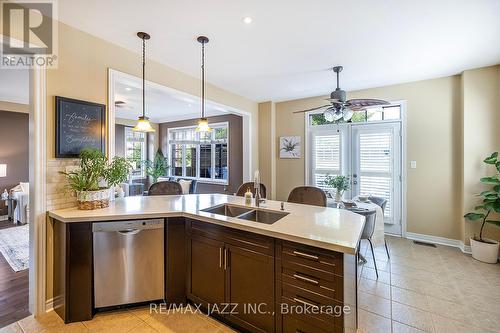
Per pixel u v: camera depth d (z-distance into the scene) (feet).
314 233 5.03
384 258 10.69
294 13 6.97
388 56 9.90
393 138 13.79
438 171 12.60
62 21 7.14
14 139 17.54
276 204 8.29
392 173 13.82
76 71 7.47
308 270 4.82
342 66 11.00
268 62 10.50
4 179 17.13
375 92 14.17
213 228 6.40
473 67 11.03
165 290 7.07
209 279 6.52
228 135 21.03
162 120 26.09
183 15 7.04
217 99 14.01
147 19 7.22
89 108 7.70
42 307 6.70
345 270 4.53
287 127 17.58
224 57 9.95
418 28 7.77
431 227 12.82
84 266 6.42
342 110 10.88
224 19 7.27
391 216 13.83
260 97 16.65
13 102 17.28
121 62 8.81
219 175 22.33
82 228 6.37
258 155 18.19
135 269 6.88
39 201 6.61
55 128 6.91
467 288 8.15
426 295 7.73
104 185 7.82
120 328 6.20
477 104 11.05
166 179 24.29
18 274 8.84
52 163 6.88
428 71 11.66
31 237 6.66
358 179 14.84
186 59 10.09
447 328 6.19
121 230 6.65
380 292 7.92
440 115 12.51
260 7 6.69
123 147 25.16
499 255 10.47
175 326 6.28
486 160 10.25
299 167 17.11
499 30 7.88
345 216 6.59
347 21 7.39
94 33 7.91
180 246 7.10
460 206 12.06
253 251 5.60
